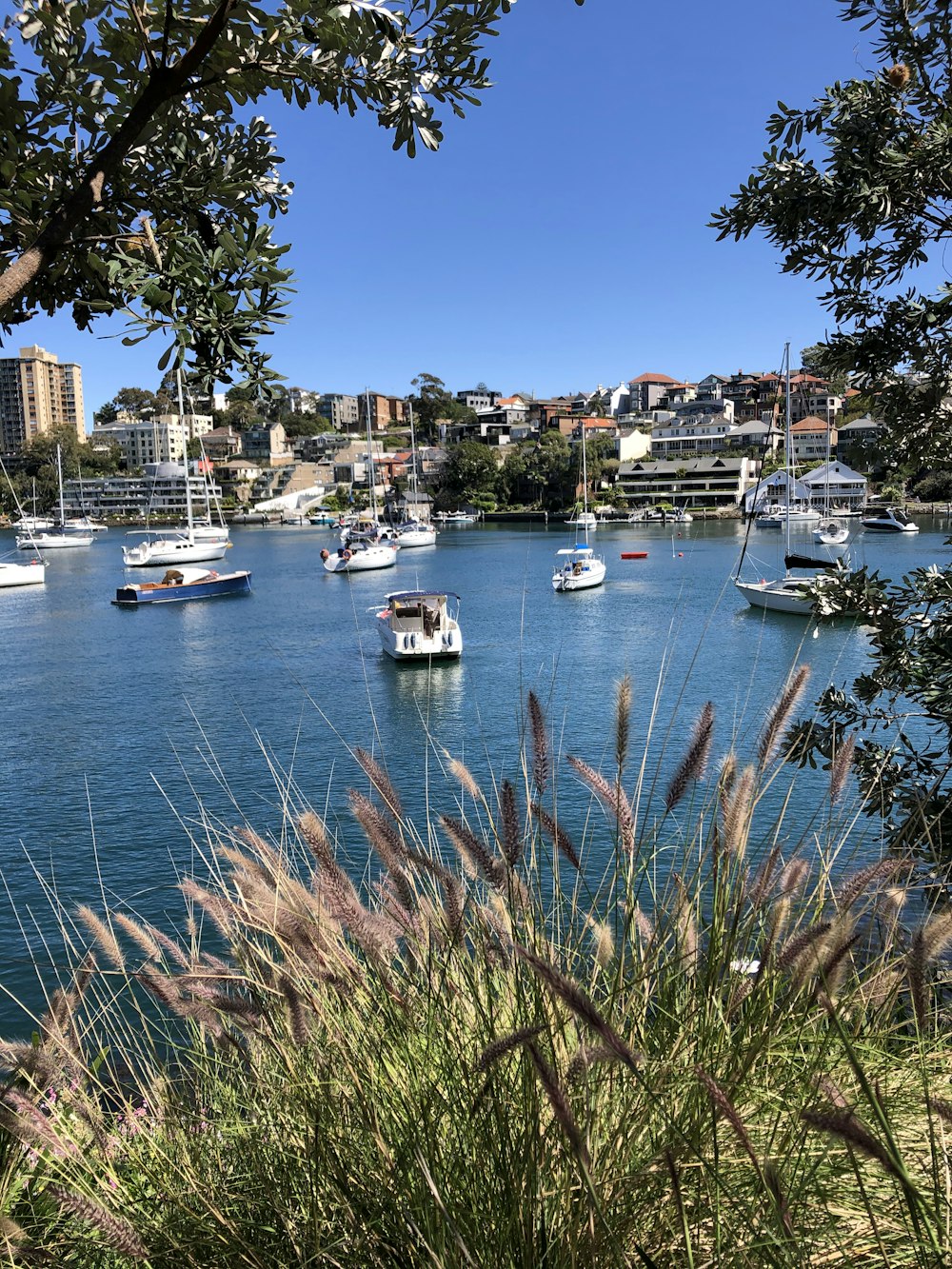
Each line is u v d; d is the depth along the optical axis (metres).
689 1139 1.70
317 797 15.21
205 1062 2.68
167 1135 2.30
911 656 4.07
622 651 30.61
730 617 38.12
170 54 2.04
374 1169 1.91
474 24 2.07
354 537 85.19
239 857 2.33
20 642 39.88
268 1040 2.17
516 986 1.93
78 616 48.81
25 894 11.74
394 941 2.07
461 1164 1.81
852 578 4.16
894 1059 1.99
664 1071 1.84
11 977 8.81
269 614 47.00
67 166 2.09
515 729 20.30
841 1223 1.67
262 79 2.07
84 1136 2.18
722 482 130.50
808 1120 1.30
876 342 4.11
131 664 33.22
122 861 12.91
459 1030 2.03
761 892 2.12
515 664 29.73
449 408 194.38
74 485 164.50
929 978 1.81
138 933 2.47
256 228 2.08
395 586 57.97
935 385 4.04
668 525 116.62
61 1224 2.01
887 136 3.83
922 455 4.20
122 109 2.02
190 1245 1.94
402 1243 1.80
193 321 1.98
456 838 2.08
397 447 193.50
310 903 2.16
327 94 2.14
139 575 71.75
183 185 2.28
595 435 152.62
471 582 59.06
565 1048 1.91
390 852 2.12
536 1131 1.73
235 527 153.50
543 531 114.19
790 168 3.97
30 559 93.69
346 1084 1.99
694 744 2.19
